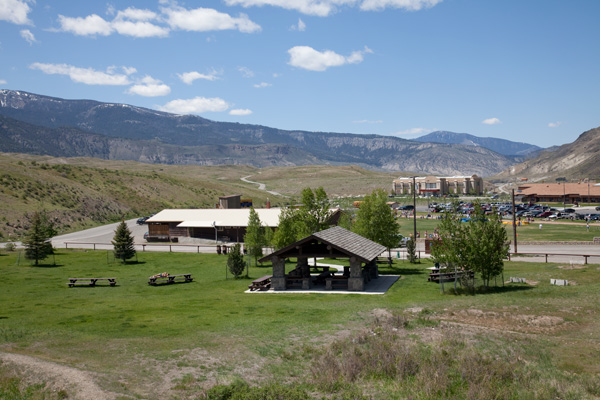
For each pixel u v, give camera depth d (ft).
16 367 47.75
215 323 73.72
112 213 387.34
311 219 150.00
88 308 90.02
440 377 47.60
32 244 163.02
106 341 61.52
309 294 104.37
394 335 62.23
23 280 132.46
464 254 101.55
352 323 71.67
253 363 53.26
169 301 97.81
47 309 89.30
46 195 346.13
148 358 53.78
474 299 89.40
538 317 72.64
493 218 105.91
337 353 56.39
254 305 91.09
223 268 154.92
